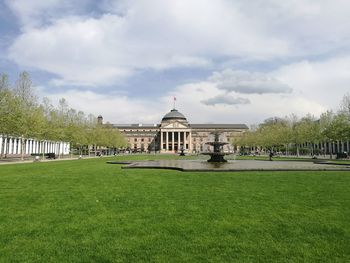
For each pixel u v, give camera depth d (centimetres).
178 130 19425
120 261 716
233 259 726
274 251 775
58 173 2802
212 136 6069
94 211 1179
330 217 1088
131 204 1306
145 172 2916
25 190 1703
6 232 919
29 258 731
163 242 835
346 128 5894
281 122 12069
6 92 4750
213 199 1418
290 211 1177
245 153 12088
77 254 755
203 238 868
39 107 6212
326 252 769
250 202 1345
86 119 9538
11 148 9319
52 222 1027
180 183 2011
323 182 2056
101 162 5294
